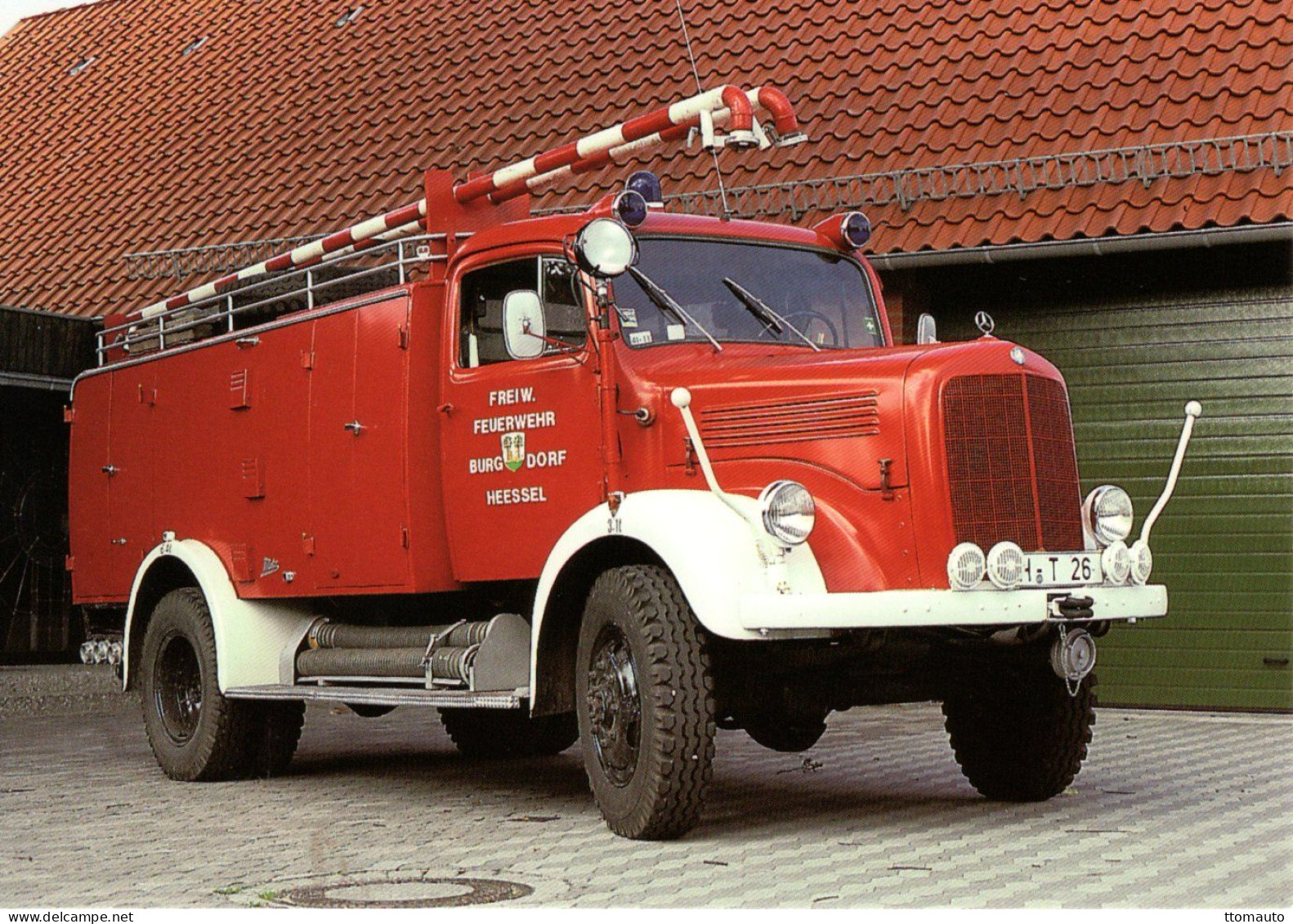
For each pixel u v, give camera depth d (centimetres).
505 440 775
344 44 1841
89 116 1941
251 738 915
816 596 624
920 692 727
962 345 682
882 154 1253
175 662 954
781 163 1297
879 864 615
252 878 614
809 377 689
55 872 632
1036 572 658
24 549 1405
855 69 1373
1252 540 1157
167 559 977
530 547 763
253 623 915
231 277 998
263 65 1877
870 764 943
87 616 1098
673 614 659
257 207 1585
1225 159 1126
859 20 1443
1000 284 1241
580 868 619
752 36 1484
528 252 774
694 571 641
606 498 711
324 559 864
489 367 787
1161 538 1184
